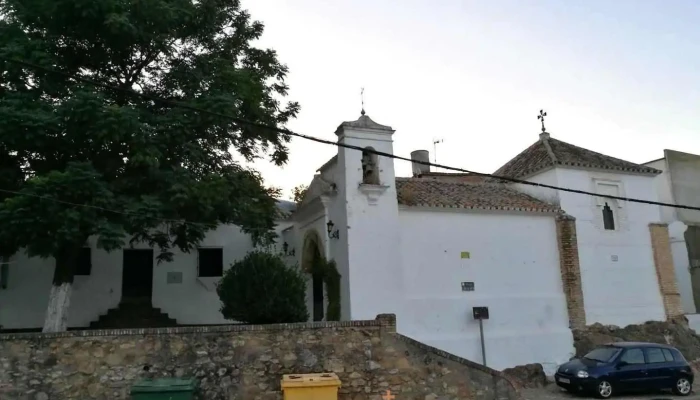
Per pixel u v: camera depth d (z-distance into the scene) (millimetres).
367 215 17594
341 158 17984
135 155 12398
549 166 21328
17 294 17906
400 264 17641
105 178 13211
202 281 19875
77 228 11484
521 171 22781
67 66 13453
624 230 21797
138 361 11031
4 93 12711
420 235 18375
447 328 17891
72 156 13008
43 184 11359
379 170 18078
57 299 13422
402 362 12273
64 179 11469
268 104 16453
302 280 14484
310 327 12000
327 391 10344
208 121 13336
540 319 19281
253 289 13703
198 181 13234
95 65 14109
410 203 18438
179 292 19672
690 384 16656
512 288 19188
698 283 25469
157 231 15484
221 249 20453
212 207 13391
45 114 11812
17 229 11414
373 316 16906
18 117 11531
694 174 27078
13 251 13586
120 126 11875
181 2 13969
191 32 14914
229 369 11406
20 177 13195
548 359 18906
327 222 18625
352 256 17094
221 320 19828
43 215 11406
